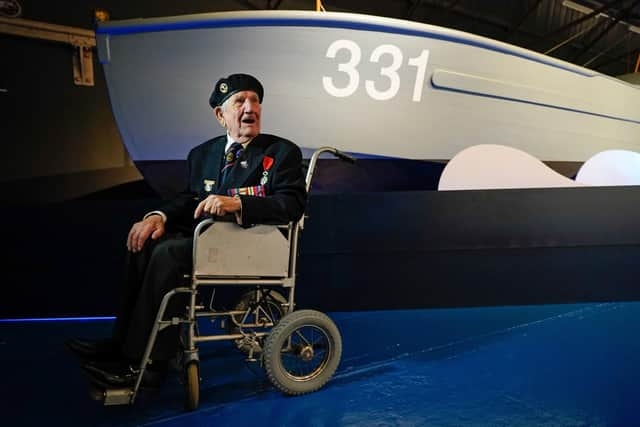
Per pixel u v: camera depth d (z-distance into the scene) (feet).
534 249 7.43
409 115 9.21
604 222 7.47
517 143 10.69
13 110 13.19
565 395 3.97
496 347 5.36
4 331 6.22
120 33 7.58
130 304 3.71
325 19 7.98
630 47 30.48
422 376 4.50
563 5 26.63
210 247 3.50
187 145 8.61
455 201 7.25
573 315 6.77
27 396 4.06
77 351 3.75
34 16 13.35
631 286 7.65
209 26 7.73
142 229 3.70
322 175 9.95
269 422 3.52
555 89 10.74
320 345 4.22
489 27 25.90
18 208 6.66
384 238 7.18
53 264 6.75
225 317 5.12
